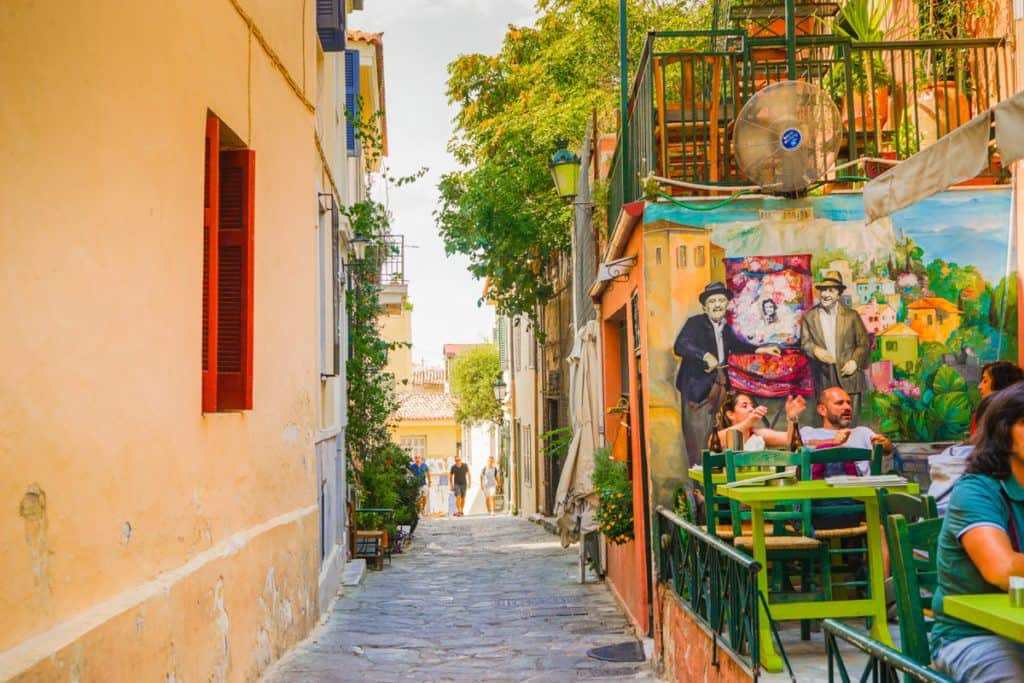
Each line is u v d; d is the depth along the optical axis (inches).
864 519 256.7
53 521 172.7
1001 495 140.8
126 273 209.8
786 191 310.0
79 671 172.7
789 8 313.6
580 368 504.7
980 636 138.0
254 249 306.3
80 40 187.2
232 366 290.4
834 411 308.3
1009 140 184.5
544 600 463.2
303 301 394.3
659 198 315.9
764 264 311.4
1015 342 308.0
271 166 344.5
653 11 775.7
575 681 301.1
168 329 236.2
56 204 176.1
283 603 341.7
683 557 285.6
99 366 194.1
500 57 906.1
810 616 235.5
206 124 273.1
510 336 1332.4
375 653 343.6
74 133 184.2
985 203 311.7
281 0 360.2
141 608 205.2
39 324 168.7
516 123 812.0
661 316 311.6
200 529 258.7
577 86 798.5
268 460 334.0
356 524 644.7
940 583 145.0
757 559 229.9
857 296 310.7
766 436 307.9
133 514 211.0
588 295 514.6
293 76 379.6
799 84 307.7
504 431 1514.5
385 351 749.9
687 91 440.5
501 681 301.1
